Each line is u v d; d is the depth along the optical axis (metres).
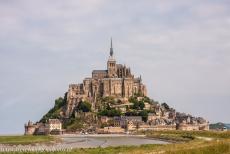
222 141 184.25
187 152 157.25
